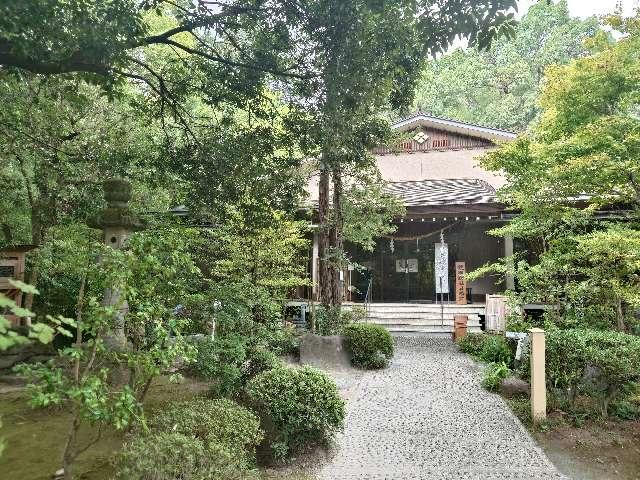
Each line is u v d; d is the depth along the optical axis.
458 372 8.82
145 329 4.19
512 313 9.44
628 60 7.83
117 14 4.90
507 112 29.84
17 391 6.80
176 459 3.22
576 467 4.74
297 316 12.95
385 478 4.46
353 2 5.44
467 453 5.08
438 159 18.64
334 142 6.59
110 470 4.10
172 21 11.44
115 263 3.31
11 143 8.21
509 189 8.59
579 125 8.15
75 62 5.05
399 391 7.55
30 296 9.05
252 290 6.99
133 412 3.04
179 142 9.41
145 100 8.77
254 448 4.56
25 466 4.27
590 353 5.73
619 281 7.08
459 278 14.16
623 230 7.28
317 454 4.97
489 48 5.17
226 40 7.69
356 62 5.76
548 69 8.81
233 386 5.77
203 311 6.21
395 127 18.80
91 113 9.66
